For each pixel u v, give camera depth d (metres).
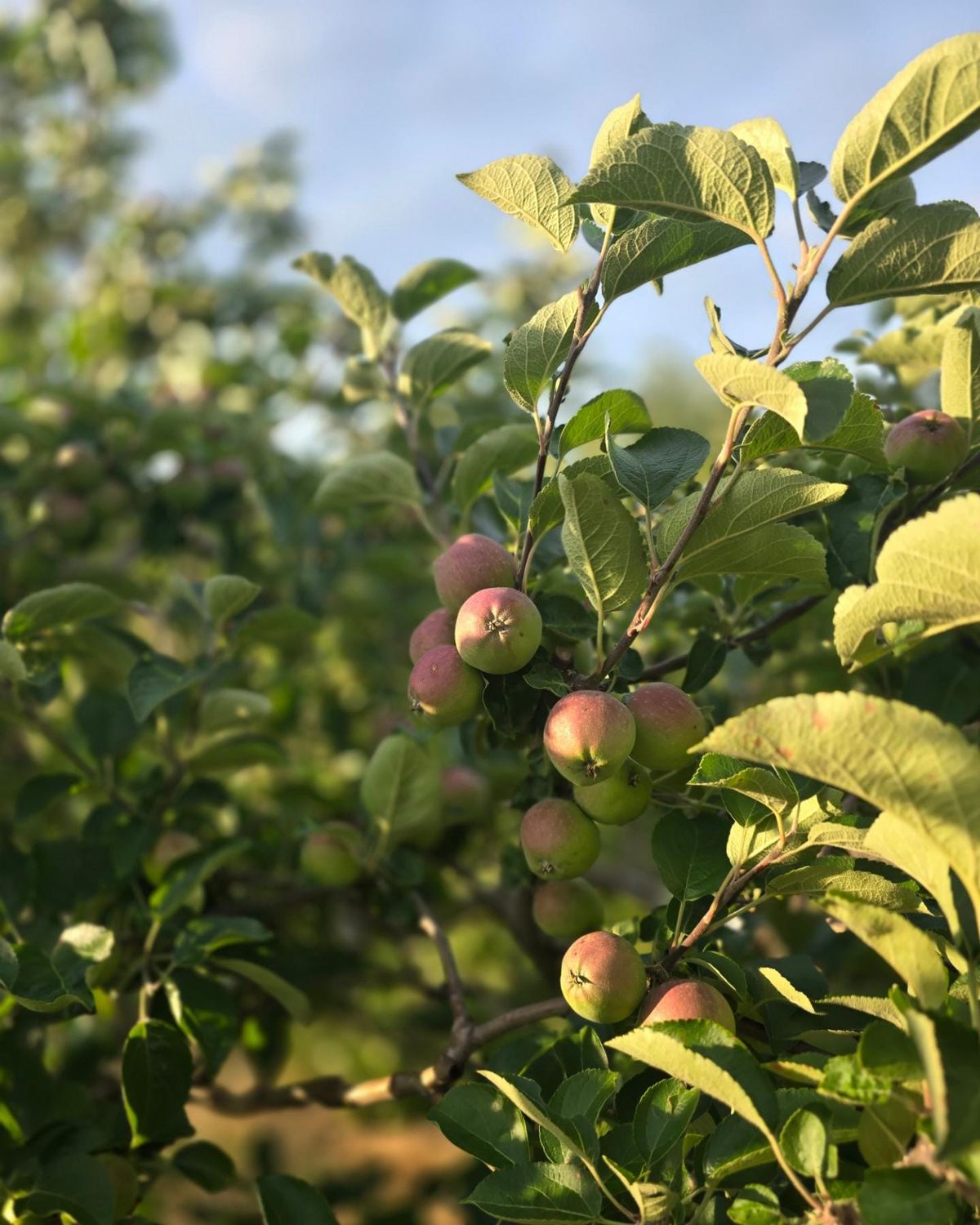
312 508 0.84
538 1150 0.55
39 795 0.86
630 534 0.52
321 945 1.04
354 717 1.42
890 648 0.49
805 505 0.50
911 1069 0.39
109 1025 1.03
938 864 0.42
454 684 0.55
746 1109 0.41
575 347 0.55
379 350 0.91
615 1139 0.49
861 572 0.66
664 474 0.55
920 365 0.78
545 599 0.60
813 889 0.51
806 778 0.55
